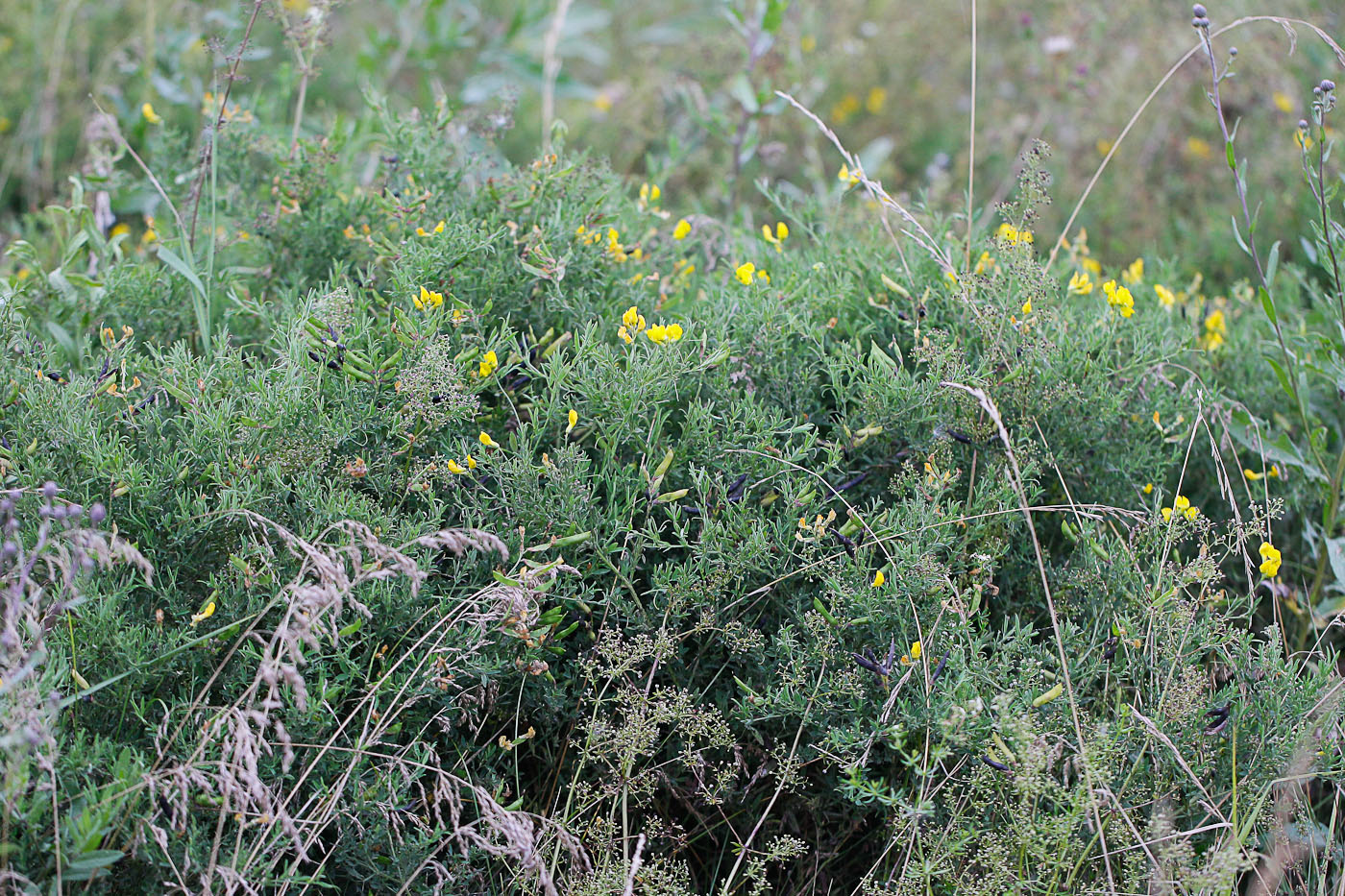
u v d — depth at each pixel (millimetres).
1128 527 2424
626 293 2791
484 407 2459
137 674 1883
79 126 4555
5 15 4875
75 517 1861
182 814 1752
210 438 2162
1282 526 2949
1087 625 2420
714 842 2322
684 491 2230
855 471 2568
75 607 1842
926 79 5793
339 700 2037
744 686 2154
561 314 2648
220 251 3002
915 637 2203
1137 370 2746
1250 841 2115
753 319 2570
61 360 2539
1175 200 4711
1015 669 2260
